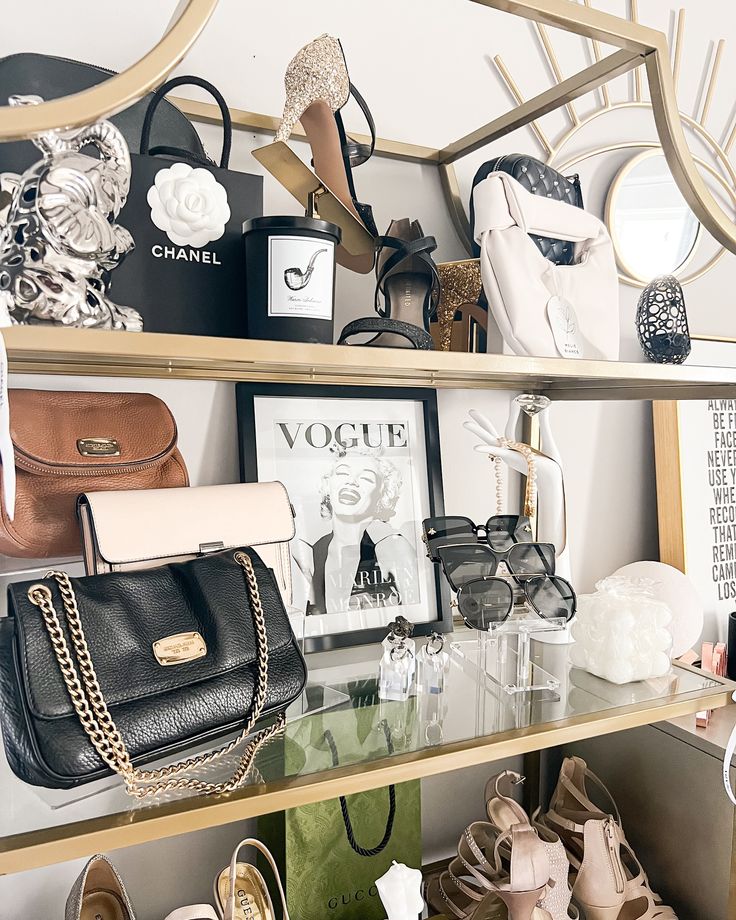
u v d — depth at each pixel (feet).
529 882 2.99
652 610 3.14
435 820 3.88
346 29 3.45
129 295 2.50
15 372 2.77
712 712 3.66
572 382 3.78
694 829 3.41
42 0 2.83
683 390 3.37
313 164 2.90
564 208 3.21
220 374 3.10
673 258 4.47
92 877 2.75
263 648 2.30
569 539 4.28
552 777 4.19
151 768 2.10
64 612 2.02
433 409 3.57
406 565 3.40
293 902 3.12
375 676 2.95
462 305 3.35
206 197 2.60
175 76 3.08
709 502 4.64
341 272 3.43
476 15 3.79
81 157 2.04
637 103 4.29
